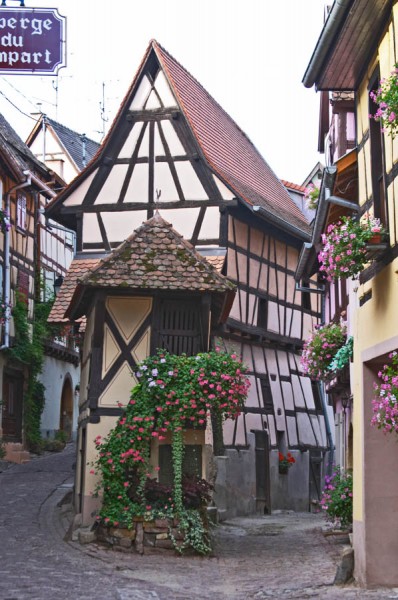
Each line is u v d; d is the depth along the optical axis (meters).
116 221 20.91
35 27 10.48
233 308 21.52
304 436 25.30
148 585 10.68
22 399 27.94
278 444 23.86
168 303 14.70
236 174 23.36
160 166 20.92
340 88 11.53
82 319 19.44
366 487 10.11
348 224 9.65
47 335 30.00
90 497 14.45
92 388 14.68
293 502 24.11
